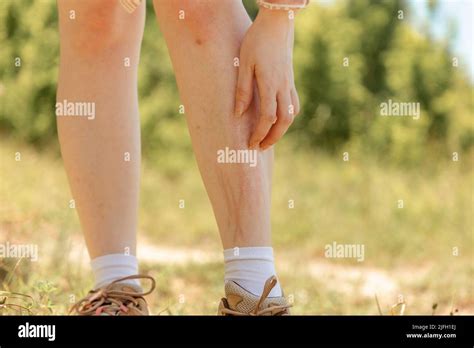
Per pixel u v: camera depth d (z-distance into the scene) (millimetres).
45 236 4609
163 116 9961
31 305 2473
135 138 2219
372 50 11148
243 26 2080
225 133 2018
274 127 2047
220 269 4855
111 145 2178
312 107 10914
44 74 10062
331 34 11148
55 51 10180
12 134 9945
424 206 7484
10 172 7098
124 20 2176
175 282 4512
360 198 7793
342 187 8328
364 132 10648
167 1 2037
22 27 10289
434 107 10742
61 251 4078
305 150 10406
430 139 10586
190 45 2033
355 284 4828
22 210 5398
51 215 5023
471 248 6352
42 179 7039
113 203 2168
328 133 10789
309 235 6453
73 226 4816
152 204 7457
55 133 9961
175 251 6000
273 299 2049
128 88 2219
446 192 8016
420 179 8953
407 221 7117
